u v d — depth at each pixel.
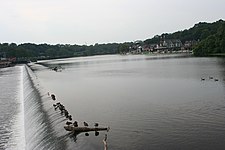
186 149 27.61
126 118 40.16
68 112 46.16
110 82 84.00
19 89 94.12
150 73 102.06
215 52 177.62
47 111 47.62
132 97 55.41
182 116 39.06
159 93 57.66
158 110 43.34
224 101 46.41
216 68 100.56
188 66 117.62
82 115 43.75
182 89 60.75
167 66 128.38
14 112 60.06
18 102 70.56
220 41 173.38
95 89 71.00
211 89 58.38
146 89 64.38
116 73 113.56
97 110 46.50
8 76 145.50
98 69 145.88
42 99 59.56
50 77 111.19
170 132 32.75
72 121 40.03
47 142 34.78
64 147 30.95
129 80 85.19
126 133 33.53
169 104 46.78
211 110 41.25
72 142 31.98
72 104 52.75
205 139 29.75
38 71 150.75
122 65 165.38
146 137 31.66
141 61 193.25
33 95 67.19
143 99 52.53
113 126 36.72
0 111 61.50
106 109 46.75
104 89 69.94
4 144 41.12
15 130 47.09
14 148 39.44
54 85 83.62
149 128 34.78
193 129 33.22
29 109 57.72
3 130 47.47
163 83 72.44
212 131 32.09
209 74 84.69
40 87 79.25
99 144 30.61
